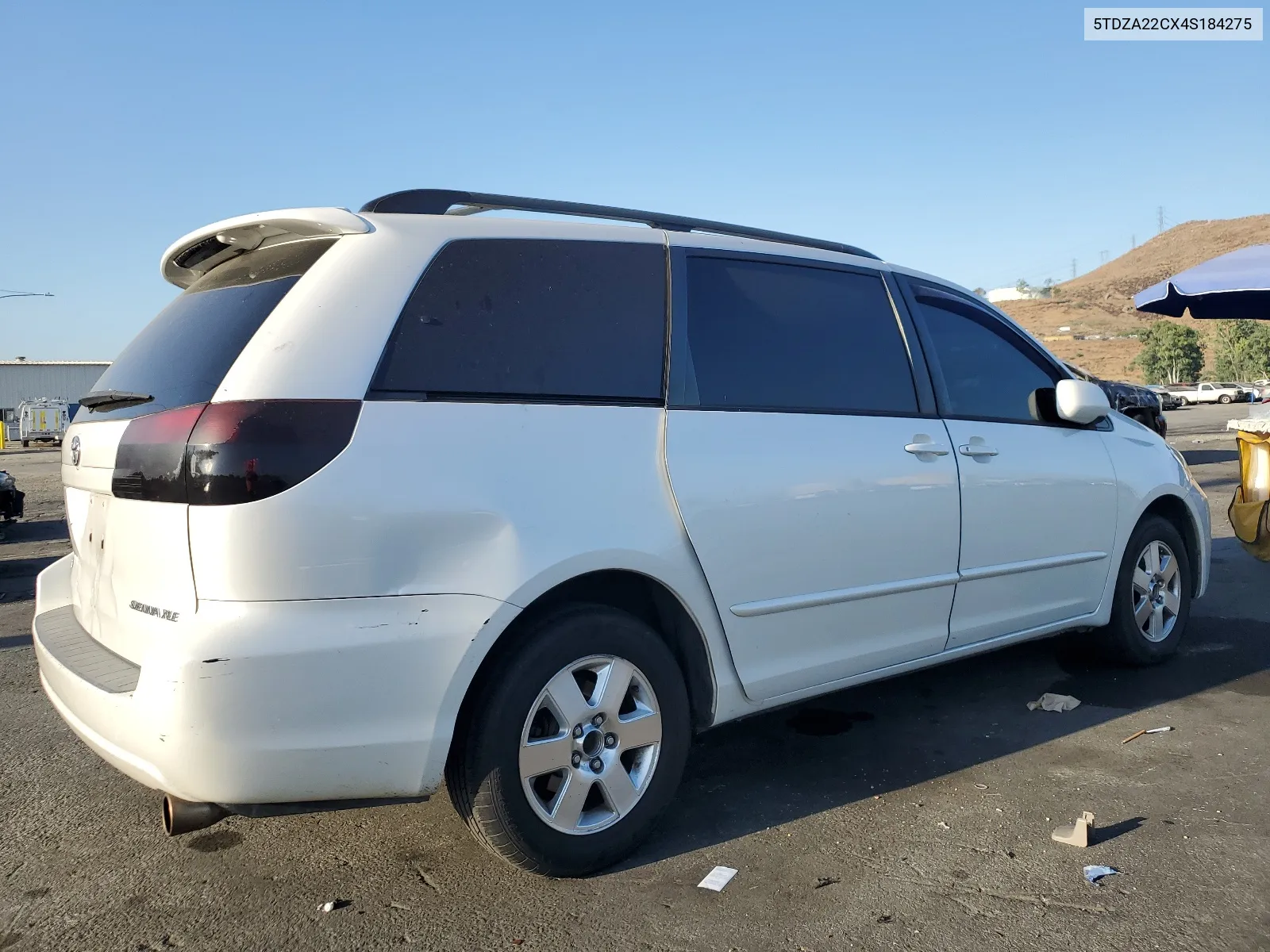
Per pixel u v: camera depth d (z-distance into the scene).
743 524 3.08
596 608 2.82
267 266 2.88
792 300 3.51
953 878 2.78
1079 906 2.61
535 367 2.81
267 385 2.40
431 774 2.51
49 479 22.00
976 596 3.86
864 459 3.43
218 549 2.32
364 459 2.44
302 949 2.50
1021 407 4.18
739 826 3.16
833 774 3.57
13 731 4.25
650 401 3.00
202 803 2.42
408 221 2.82
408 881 2.85
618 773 2.85
